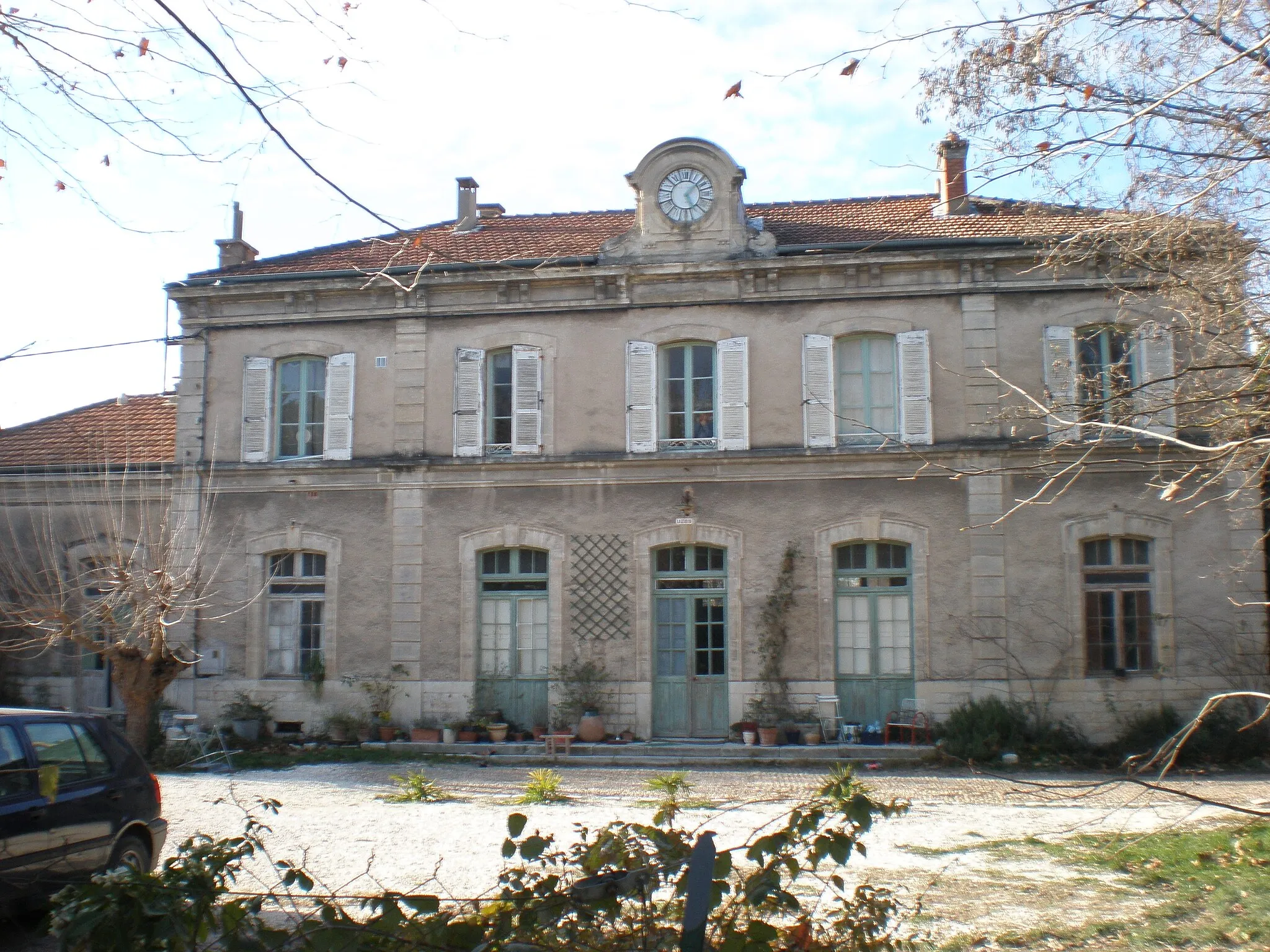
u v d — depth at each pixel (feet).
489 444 60.08
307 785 46.98
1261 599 53.21
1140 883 27.02
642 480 57.98
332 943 12.71
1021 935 22.33
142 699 53.16
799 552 56.34
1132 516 54.34
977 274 56.34
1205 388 30.58
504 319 60.18
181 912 12.64
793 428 57.21
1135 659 54.39
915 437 56.03
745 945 13.05
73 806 24.18
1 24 15.71
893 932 18.51
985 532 55.06
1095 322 55.31
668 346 59.36
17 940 22.21
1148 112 23.54
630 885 13.35
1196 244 28.81
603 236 65.21
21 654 62.85
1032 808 39.47
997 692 54.03
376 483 60.18
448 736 56.90
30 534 63.57
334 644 59.52
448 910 13.67
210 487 61.05
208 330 62.90
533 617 58.90
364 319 61.41
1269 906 22.95
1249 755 50.44
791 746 54.34
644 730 56.44
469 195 70.38
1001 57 26.35
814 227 62.80
